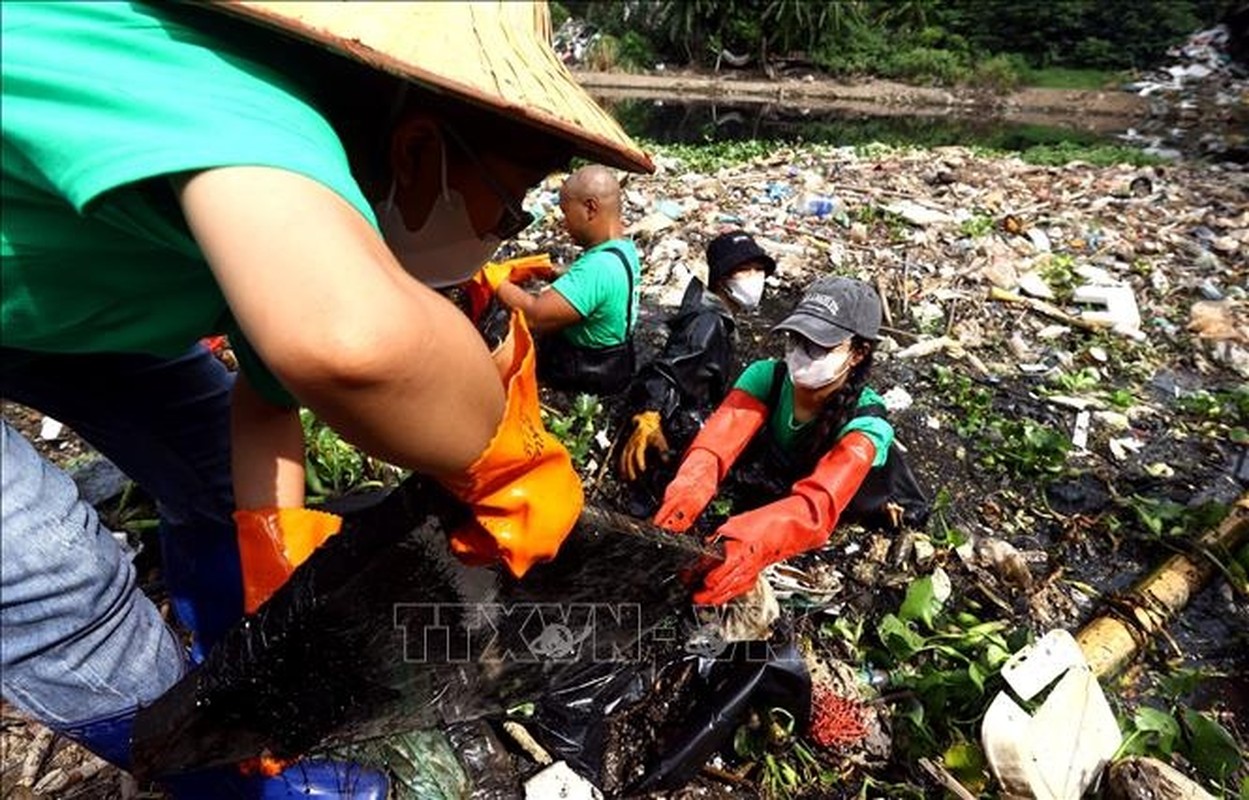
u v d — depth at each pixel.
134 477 2.09
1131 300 5.25
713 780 2.46
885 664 2.80
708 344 3.73
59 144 0.89
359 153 1.18
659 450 3.56
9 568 1.28
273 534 1.60
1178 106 16.05
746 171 7.91
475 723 2.36
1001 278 5.50
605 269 3.86
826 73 18.55
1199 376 4.74
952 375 4.46
